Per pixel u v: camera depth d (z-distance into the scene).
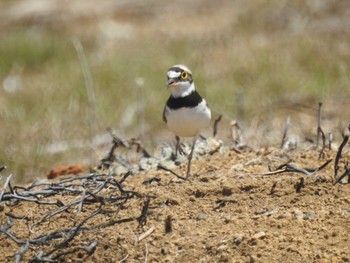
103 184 8.36
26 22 24.88
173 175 9.35
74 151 14.23
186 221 7.87
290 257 7.07
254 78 17.91
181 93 9.66
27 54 21.20
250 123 15.02
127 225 7.91
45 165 13.46
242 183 8.46
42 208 8.57
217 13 24.92
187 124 9.71
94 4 26.06
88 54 21.11
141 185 8.96
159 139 14.86
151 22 24.61
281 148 10.29
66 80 18.66
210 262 7.22
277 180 8.50
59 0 26.34
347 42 20.16
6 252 7.82
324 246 7.19
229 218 7.82
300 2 23.58
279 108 15.85
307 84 17.20
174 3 25.98
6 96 18.17
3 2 26.30
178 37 22.47
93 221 8.07
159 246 7.51
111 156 10.63
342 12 22.83
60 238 7.86
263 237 7.39
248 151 10.39
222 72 18.91
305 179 8.49
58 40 22.44
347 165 8.75
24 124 15.58
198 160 10.06
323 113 15.19
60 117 15.98
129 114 16.31
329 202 8.02
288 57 19.22
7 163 13.24
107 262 7.48
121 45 22.23
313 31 21.78
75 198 8.75
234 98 16.56
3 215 8.48
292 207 7.96
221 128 15.02
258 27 22.69
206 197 8.32
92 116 15.23
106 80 18.23
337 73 17.84
